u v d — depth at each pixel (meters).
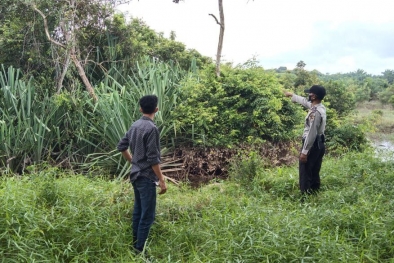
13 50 8.41
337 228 4.12
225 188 5.96
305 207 4.82
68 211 4.25
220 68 8.55
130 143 4.04
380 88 29.20
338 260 3.56
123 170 6.64
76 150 7.33
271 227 4.01
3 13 8.48
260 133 7.71
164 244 4.08
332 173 6.32
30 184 4.84
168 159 7.32
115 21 8.86
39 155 6.85
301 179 5.54
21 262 3.40
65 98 7.11
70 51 7.82
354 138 8.84
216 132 7.57
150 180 3.95
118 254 3.89
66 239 3.92
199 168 7.44
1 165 6.71
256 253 3.61
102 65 8.96
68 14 7.97
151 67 8.54
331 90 11.59
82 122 7.16
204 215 4.57
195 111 7.41
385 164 6.68
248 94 7.93
